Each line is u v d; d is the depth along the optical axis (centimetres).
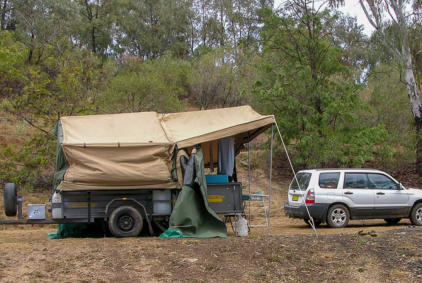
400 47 2238
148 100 2277
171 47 4662
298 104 1928
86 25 4156
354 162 1872
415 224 1303
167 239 933
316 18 1972
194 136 1027
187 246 828
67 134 1032
